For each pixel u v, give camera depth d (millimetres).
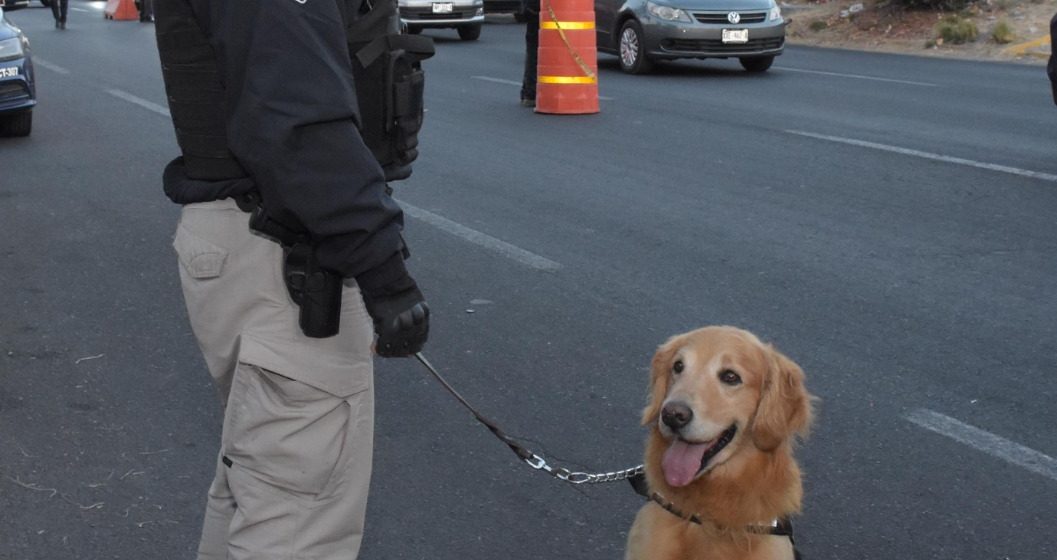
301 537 2920
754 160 10445
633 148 11086
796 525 4188
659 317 6359
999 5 21328
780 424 3086
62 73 17016
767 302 6590
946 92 14648
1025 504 4355
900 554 4012
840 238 7871
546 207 8789
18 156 10898
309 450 2877
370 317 2867
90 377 5543
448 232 8070
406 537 4113
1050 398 5293
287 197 2539
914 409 5172
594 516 4273
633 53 17047
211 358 2957
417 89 2885
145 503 4344
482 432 4957
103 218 8570
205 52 2703
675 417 2992
